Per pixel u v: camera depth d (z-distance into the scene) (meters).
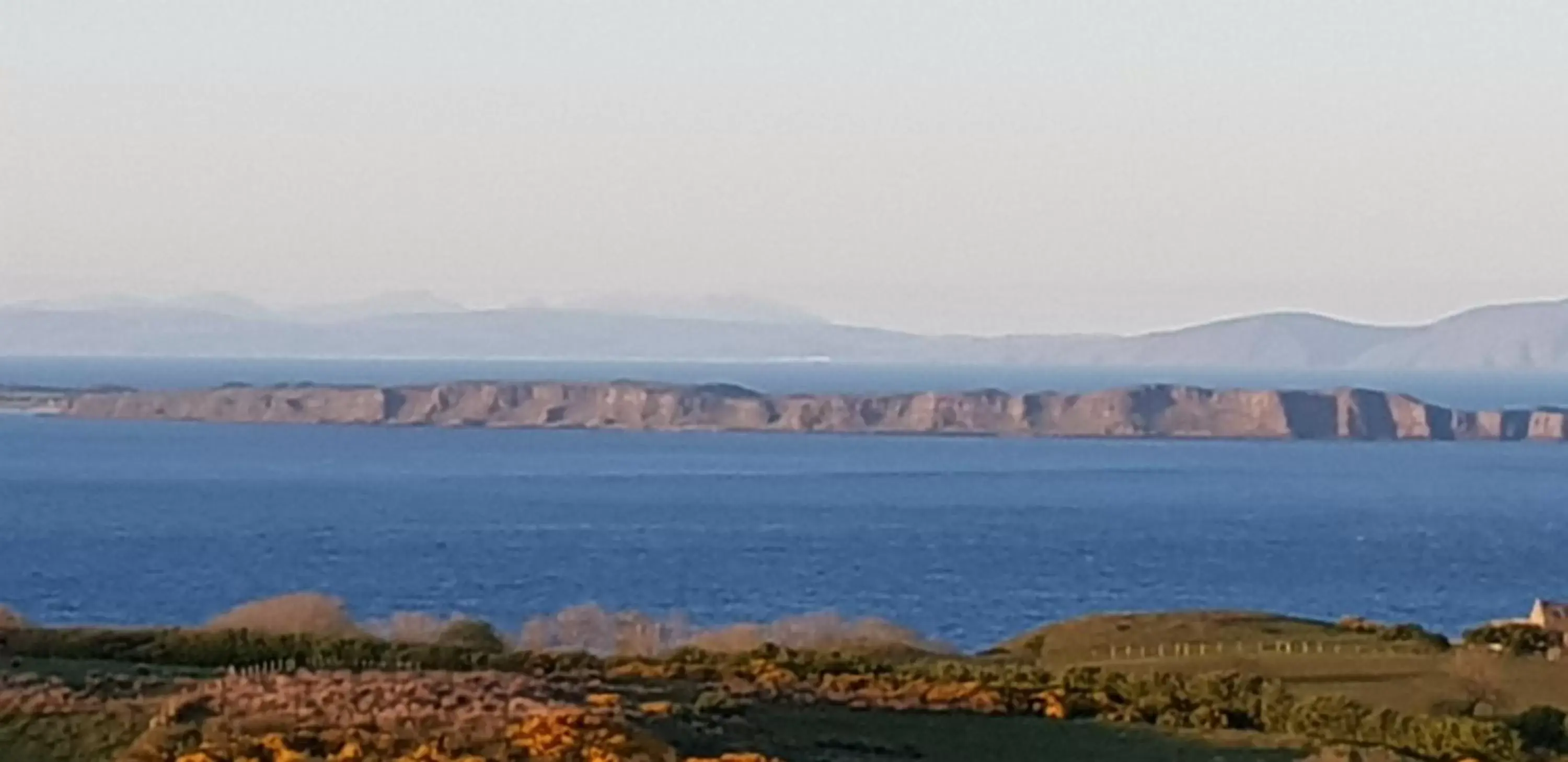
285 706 26.62
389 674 30.56
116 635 36.84
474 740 24.81
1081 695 33.78
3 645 35.38
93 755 25.03
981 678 35.62
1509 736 32.12
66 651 35.34
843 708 32.25
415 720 25.70
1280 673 40.53
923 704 33.00
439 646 37.91
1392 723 32.56
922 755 28.92
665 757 25.28
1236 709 32.97
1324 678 39.84
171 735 24.94
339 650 36.56
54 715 26.53
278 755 23.92
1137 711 33.09
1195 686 34.31
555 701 28.06
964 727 31.38
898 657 42.44
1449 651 44.84
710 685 33.50
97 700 27.58
